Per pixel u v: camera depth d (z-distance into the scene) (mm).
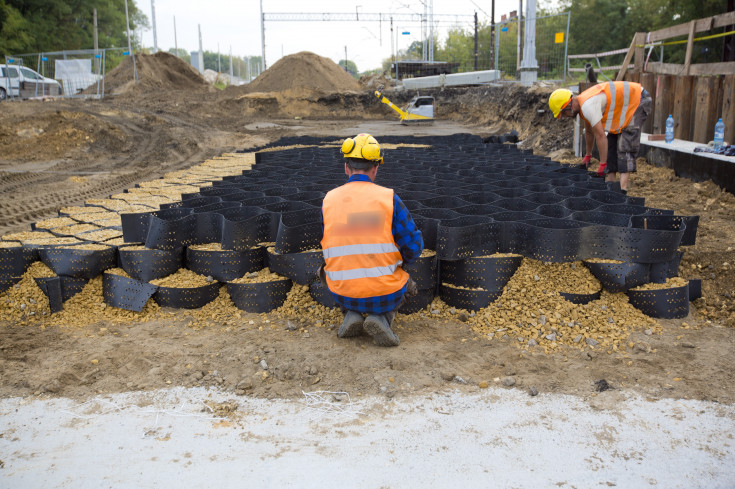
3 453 2459
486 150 10953
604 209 4754
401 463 2350
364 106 27891
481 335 3498
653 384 2902
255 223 4164
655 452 2387
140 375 3119
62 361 3270
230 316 3857
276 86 29109
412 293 3479
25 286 4004
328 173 7496
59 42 37906
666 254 3682
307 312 3838
